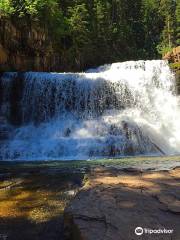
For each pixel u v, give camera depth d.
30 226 5.47
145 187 5.59
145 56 59.78
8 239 4.98
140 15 68.25
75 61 37.44
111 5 57.91
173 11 67.69
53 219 5.76
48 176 9.62
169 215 4.32
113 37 51.56
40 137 21.48
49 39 33.09
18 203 6.77
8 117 24.17
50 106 24.47
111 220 4.18
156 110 25.88
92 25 46.16
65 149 18.89
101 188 5.58
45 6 32.56
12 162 15.20
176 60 34.59
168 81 28.14
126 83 25.88
